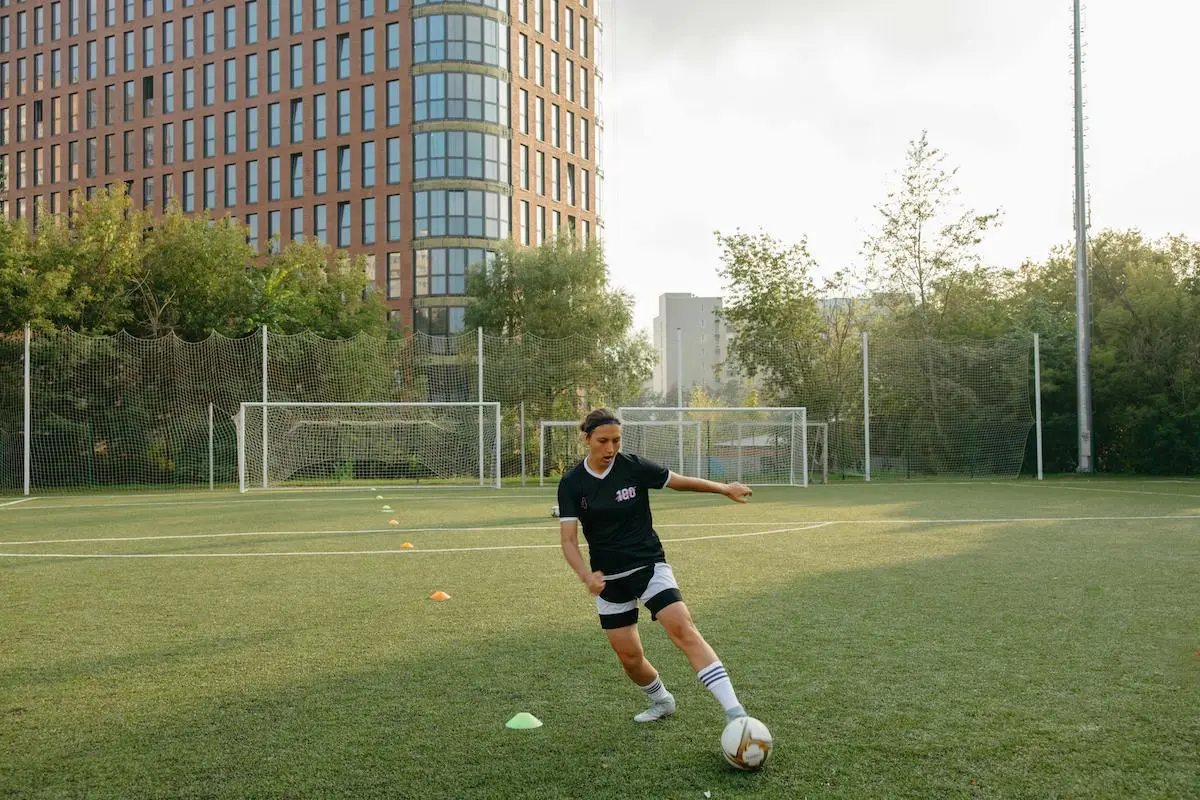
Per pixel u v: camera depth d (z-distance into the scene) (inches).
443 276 1827.0
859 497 818.2
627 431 1257.4
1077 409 1225.4
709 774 148.9
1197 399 1148.5
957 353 1202.0
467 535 518.3
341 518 640.4
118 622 276.7
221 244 1322.6
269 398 1177.4
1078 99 1181.1
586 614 283.0
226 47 2012.8
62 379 1084.5
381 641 247.3
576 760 155.6
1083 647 233.1
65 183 2171.5
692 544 458.6
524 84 1953.7
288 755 159.6
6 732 174.4
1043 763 152.6
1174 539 466.9
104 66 2128.4
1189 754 156.5
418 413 1189.1
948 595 309.7
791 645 237.0
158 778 149.9
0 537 523.5
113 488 1077.8
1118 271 1441.9
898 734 167.3
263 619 279.3
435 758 157.2
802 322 1369.3
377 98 1883.6
